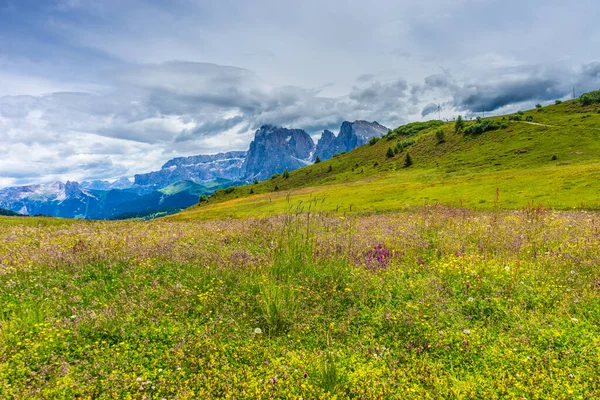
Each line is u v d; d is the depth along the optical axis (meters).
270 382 5.19
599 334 6.18
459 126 197.88
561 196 44.88
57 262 10.93
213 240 15.30
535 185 56.28
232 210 94.62
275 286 7.96
